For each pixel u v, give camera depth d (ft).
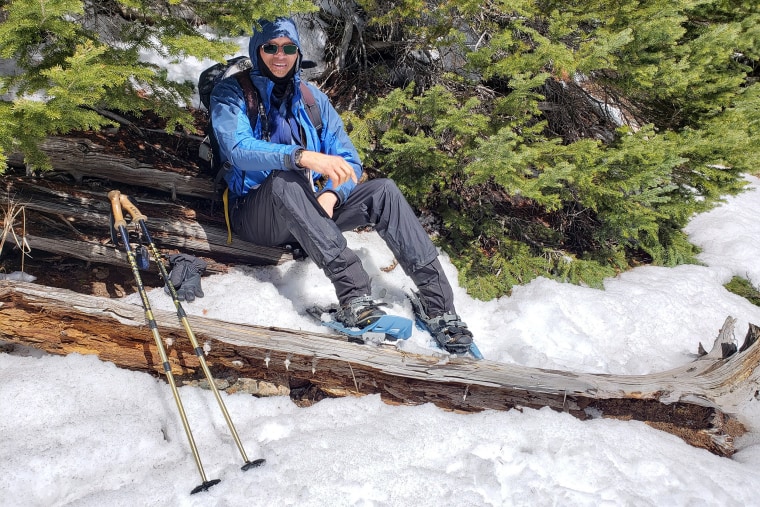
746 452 10.31
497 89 15.98
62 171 11.94
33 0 8.15
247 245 12.64
